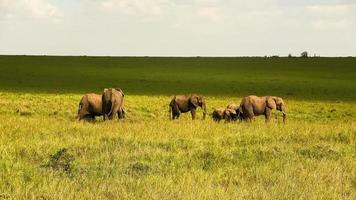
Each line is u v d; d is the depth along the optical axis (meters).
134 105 43.12
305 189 10.46
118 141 16.33
